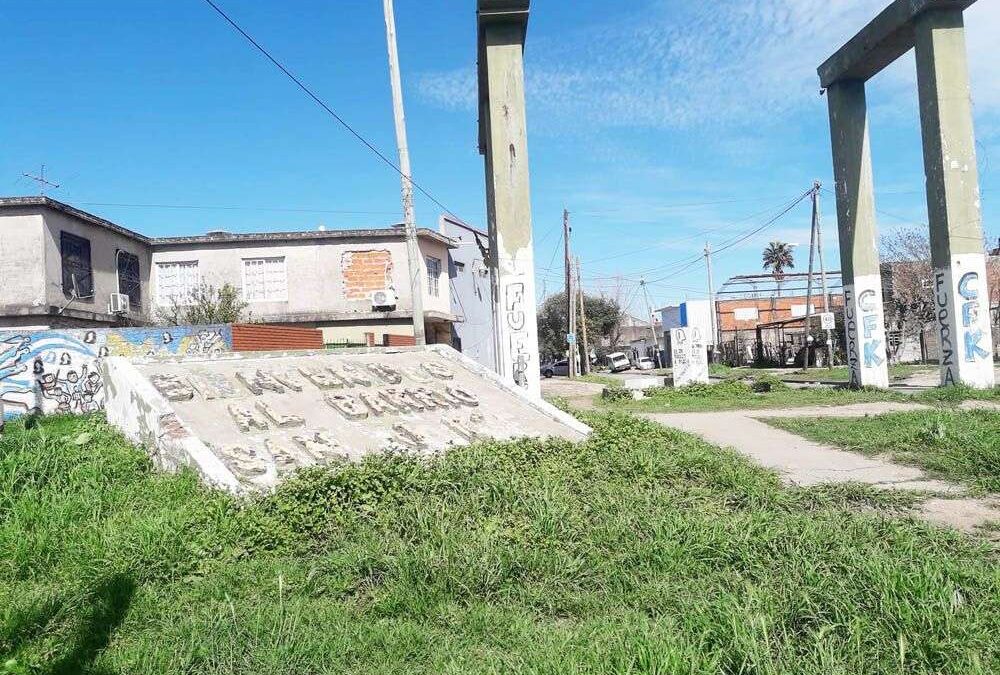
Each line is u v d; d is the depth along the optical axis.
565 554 5.04
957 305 17.47
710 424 13.90
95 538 5.41
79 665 3.72
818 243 33.34
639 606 4.38
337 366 10.78
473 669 3.61
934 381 23.59
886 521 5.69
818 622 3.86
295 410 8.84
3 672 3.55
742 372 35.06
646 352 67.50
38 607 4.30
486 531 5.35
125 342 15.39
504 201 15.10
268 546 5.37
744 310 51.28
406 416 9.55
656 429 10.41
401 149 16.11
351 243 25.19
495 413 10.60
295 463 7.30
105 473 6.94
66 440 7.95
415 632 4.07
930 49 17.64
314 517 5.67
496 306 15.85
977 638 3.62
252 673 3.66
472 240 33.91
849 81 20.70
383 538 5.36
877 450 9.88
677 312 54.81
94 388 14.91
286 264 24.92
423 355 12.50
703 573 4.82
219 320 22.45
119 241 22.47
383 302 24.50
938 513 6.54
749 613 3.86
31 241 18.64
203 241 24.53
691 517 5.73
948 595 3.96
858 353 20.28
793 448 10.56
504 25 15.23
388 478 6.34
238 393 8.88
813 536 5.18
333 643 3.92
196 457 6.86
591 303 61.62
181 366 9.14
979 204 17.62
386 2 15.95
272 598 4.58
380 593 4.61
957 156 17.58
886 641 3.64
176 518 5.65
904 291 38.47
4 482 6.46
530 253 15.06
